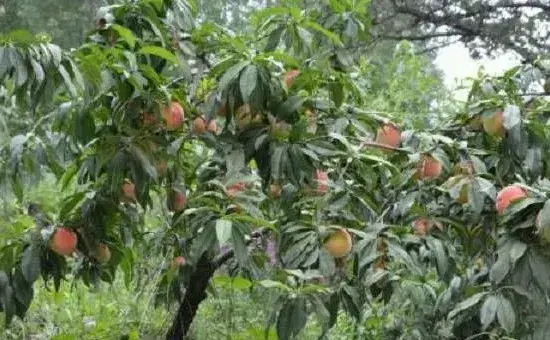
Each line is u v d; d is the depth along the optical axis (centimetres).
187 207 263
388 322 408
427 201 265
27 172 298
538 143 255
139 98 234
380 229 236
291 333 224
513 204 200
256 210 234
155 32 237
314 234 231
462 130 276
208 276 313
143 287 371
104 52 221
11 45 193
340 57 288
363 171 255
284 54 236
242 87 222
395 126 284
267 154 240
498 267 201
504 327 222
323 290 219
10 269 245
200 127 250
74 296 393
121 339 351
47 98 203
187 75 242
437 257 241
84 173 254
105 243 262
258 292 319
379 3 960
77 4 1126
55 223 248
